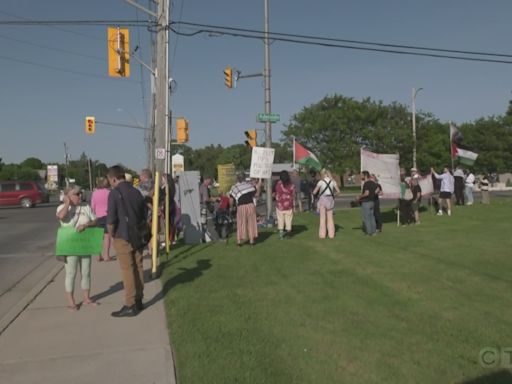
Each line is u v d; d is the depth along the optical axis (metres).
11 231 18.28
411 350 4.89
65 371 4.69
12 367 4.81
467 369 4.46
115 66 14.20
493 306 6.24
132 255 6.48
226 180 16.94
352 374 4.39
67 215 6.81
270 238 12.84
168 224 10.65
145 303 6.96
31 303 7.23
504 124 57.31
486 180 22.23
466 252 10.01
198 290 7.39
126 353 5.09
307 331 5.46
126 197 6.40
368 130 53.94
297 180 21.92
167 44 11.52
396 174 15.25
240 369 4.51
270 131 17.11
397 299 6.62
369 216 13.08
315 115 56.34
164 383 4.36
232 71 19.58
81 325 6.09
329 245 11.40
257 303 6.60
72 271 6.85
